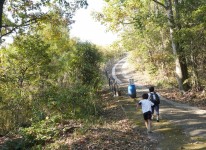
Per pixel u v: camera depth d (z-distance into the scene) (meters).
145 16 22.66
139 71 39.62
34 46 22.77
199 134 12.22
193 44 20.09
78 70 25.81
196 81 21.28
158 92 23.66
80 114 16.28
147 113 13.10
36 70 23.23
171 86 25.88
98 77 25.25
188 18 19.75
